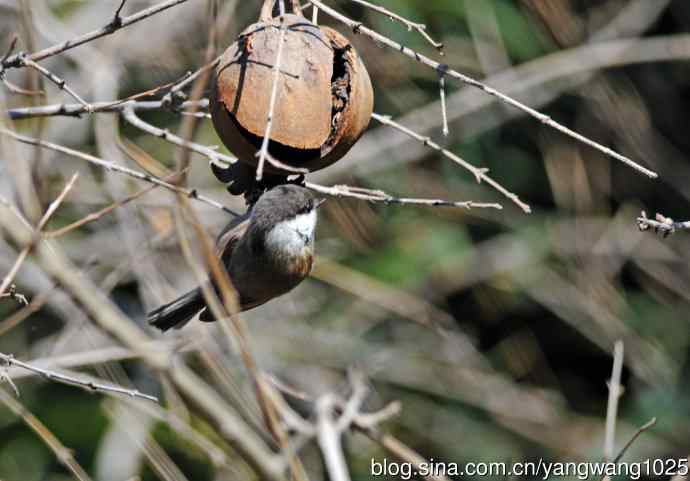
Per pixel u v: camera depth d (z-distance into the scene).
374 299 14.52
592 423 15.33
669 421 14.88
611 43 15.80
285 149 6.56
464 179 15.69
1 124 6.76
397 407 8.14
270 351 14.07
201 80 5.75
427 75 15.08
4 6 11.79
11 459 13.12
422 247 15.13
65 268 7.25
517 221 15.87
